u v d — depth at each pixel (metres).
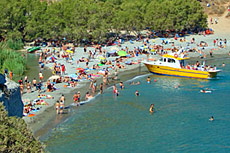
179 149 32.44
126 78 59.88
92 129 36.75
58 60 73.00
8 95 26.11
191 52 85.56
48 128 36.62
